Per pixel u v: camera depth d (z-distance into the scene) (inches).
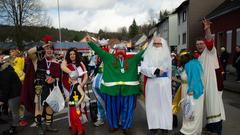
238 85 684.1
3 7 1852.9
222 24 1194.6
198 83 266.4
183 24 1708.9
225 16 1159.6
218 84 275.4
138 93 303.1
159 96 282.8
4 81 303.9
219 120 274.5
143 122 345.1
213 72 273.6
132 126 327.6
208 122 277.9
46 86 304.2
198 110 267.4
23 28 1891.0
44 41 309.0
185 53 287.0
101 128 323.0
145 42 334.0
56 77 305.6
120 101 300.8
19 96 308.8
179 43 1825.8
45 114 314.7
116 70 301.9
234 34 1076.5
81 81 297.9
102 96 326.3
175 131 301.7
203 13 1551.4
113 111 304.2
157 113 284.7
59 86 309.7
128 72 302.4
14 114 309.3
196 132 269.6
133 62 304.5
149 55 284.4
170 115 284.7
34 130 320.8
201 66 273.0
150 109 286.2
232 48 1091.3
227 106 443.2
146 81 289.9
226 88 642.8
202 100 268.7
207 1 1544.0
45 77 303.7
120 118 317.1
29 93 308.5
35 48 304.2
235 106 443.5
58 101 302.5
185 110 269.3
